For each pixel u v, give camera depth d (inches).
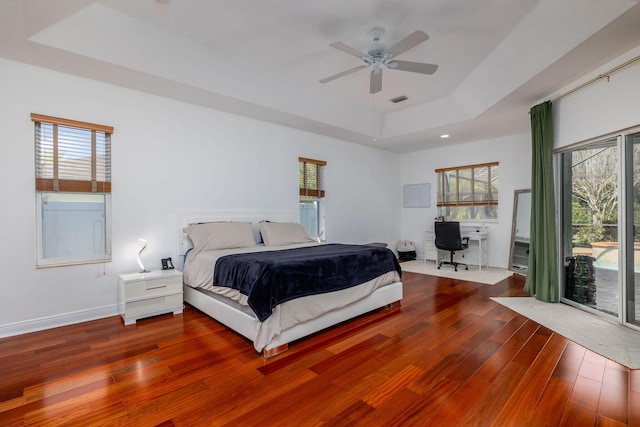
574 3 93.3
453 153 254.1
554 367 84.7
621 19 89.2
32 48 101.8
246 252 132.7
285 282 96.2
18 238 110.8
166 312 127.9
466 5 100.4
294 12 103.7
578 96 129.3
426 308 137.7
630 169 111.7
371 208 258.2
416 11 103.3
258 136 181.5
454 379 79.3
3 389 75.5
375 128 219.3
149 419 64.8
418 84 162.9
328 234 223.3
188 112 153.2
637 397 71.1
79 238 125.4
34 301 113.1
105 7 99.6
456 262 238.7
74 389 75.5
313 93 169.2
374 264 131.0
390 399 71.2
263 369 85.0
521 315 127.2
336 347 98.5
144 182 139.5
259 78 146.6
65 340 104.0
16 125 110.7
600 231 126.7
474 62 139.0
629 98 107.5
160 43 115.6
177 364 87.7
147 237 140.1
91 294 125.0
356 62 138.5
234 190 170.6
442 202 263.7
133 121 136.4
